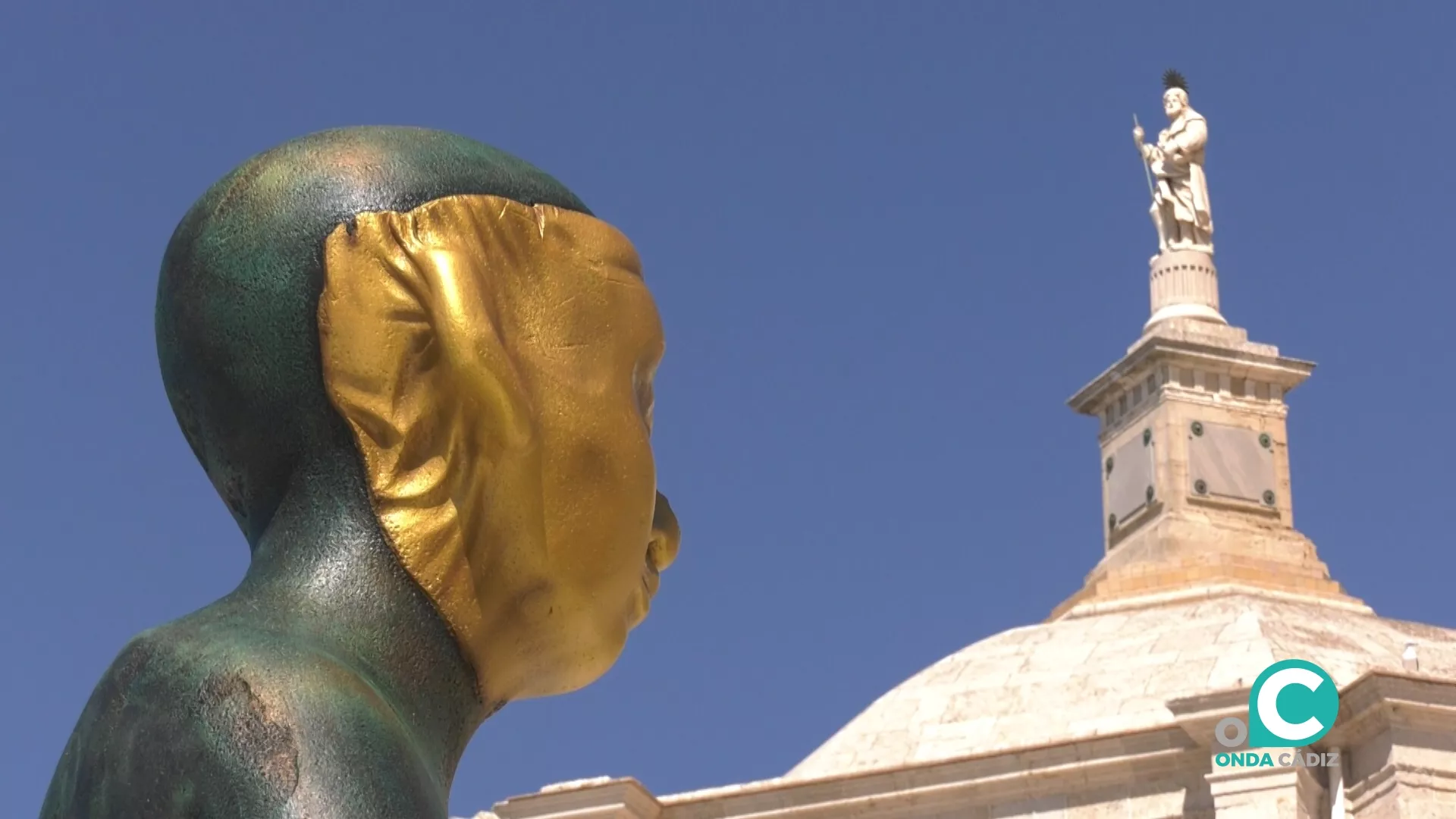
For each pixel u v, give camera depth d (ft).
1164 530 147.33
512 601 17.51
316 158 17.84
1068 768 117.91
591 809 119.34
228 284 17.61
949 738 128.98
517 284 17.76
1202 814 114.32
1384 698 110.42
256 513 17.85
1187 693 124.88
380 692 16.67
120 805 15.65
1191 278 158.10
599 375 17.87
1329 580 144.36
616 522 17.74
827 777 121.70
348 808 15.29
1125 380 155.33
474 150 18.22
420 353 17.30
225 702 15.69
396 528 17.15
